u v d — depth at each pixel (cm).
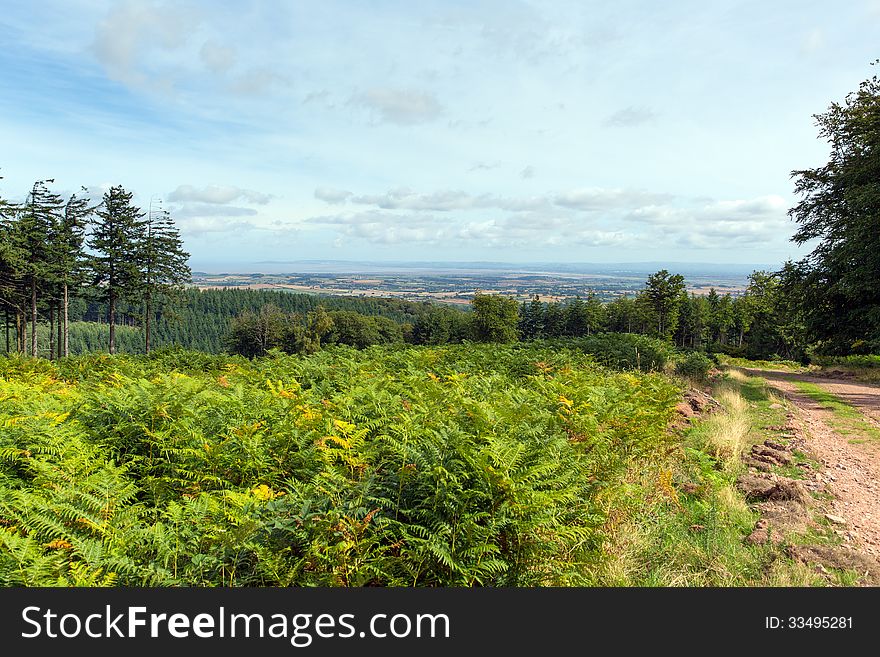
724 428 977
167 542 400
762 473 784
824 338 2567
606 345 1923
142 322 4541
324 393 995
